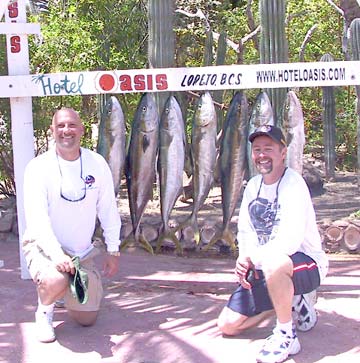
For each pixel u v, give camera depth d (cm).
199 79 494
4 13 507
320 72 488
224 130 515
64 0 1014
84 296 382
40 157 402
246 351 381
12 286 513
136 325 428
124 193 930
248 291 392
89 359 375
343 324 420
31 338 407
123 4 1031
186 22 1325
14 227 692
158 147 513
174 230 533
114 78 496
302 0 1299
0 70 748
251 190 391
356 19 886
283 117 495
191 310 457
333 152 1036
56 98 812
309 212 380
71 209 402
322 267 386
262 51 629
